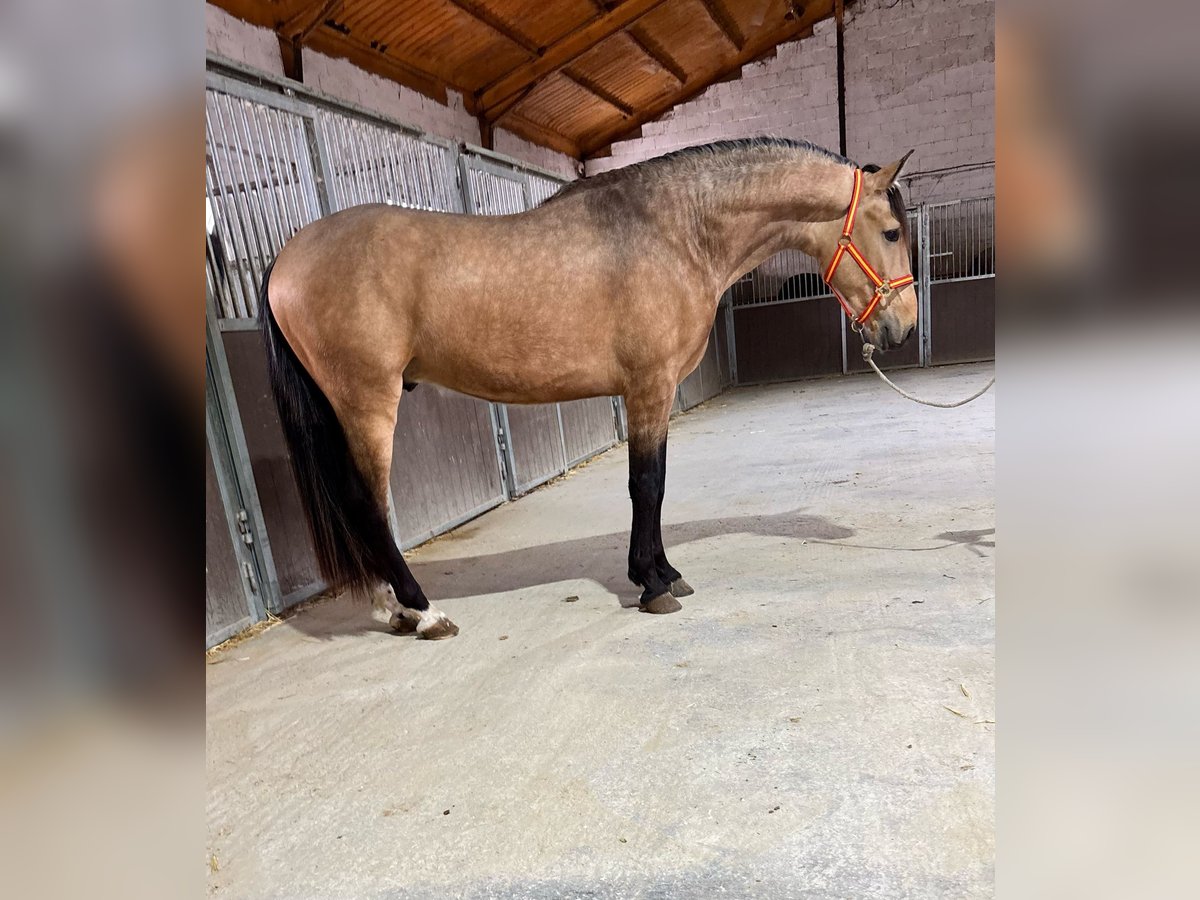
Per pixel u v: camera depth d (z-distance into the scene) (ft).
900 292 7.02
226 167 7.70
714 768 4.41
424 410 10.46
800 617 6.42
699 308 6.80
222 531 7.26
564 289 6.41
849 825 3.82
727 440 16.10
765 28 25.61
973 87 24.57
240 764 5.00
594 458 16.20
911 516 9.09
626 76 24.67
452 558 9.51
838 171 6.80
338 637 7.17
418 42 18.60
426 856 3.94
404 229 6.36
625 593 7.56
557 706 5.35
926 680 5.14
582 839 3.93
